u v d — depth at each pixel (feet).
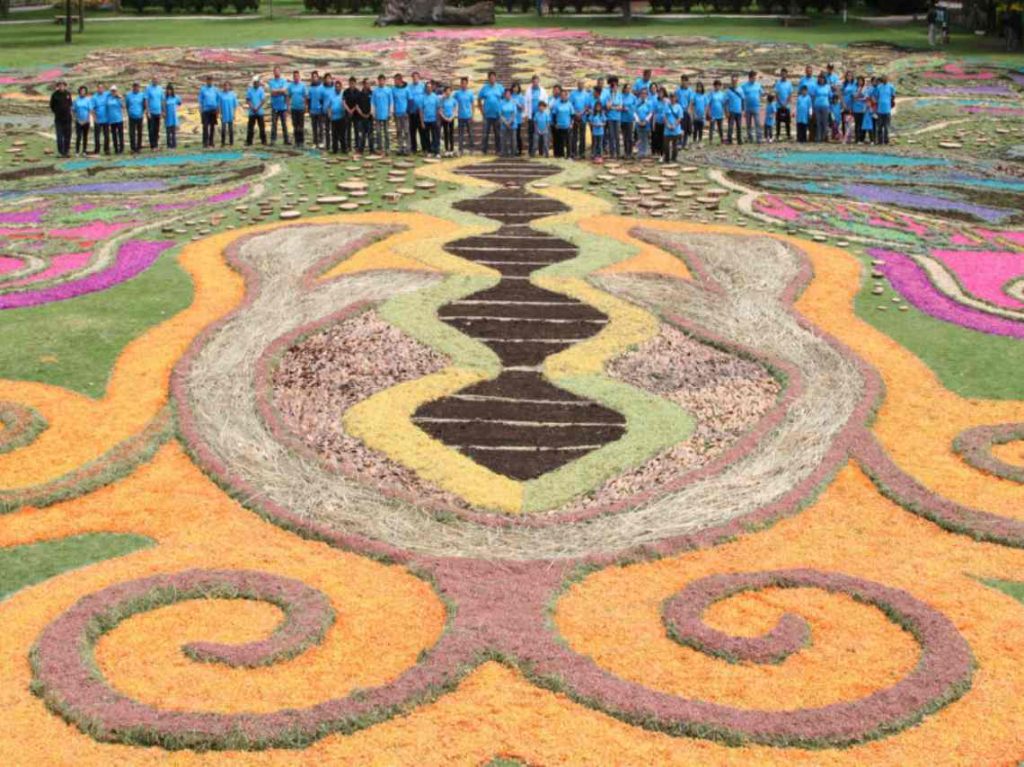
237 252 63.46
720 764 25.40
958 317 54.70
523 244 65.46
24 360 48.49
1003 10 161.07
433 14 195.93
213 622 30.60
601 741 26.08
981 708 27.04
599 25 194.70
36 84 132.67
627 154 94.79
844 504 36.99
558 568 32.94
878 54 156.04
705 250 63.98
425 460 39.63
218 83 135.03
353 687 27.89
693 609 30.83
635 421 42.55
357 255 63.21
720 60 152.15
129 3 236.84
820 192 81.41
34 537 35.01
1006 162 93.97
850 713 26.73
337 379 46.70
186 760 25.61
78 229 71.15
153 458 39.93
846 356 48.80
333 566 33.35
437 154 94.84
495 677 28.25
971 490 37.76
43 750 25.81
